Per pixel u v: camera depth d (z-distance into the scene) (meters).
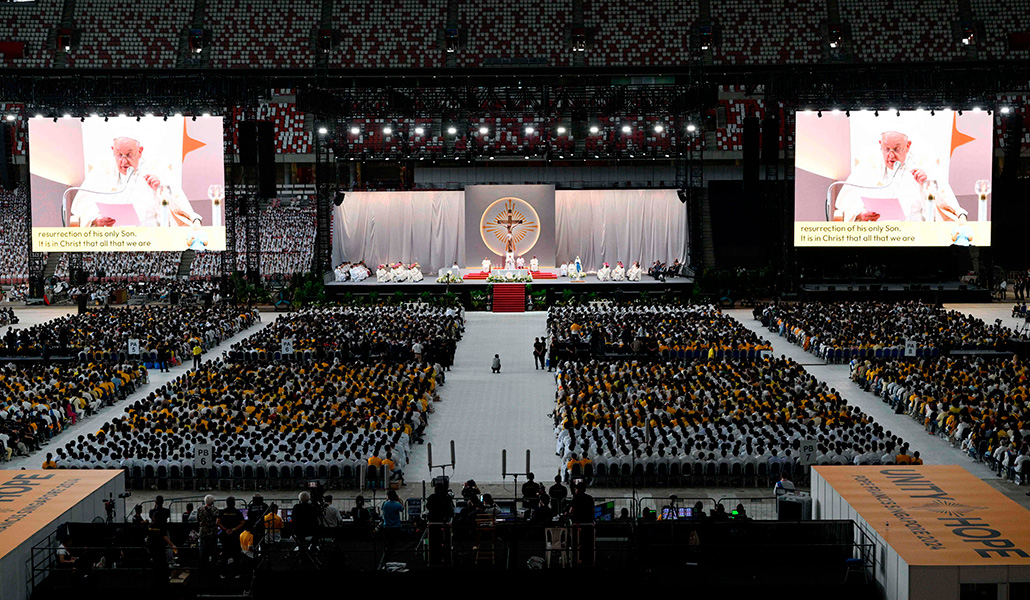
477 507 23.92
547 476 33.31
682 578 20.81
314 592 20.41
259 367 45.75
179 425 34.62
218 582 21.75
